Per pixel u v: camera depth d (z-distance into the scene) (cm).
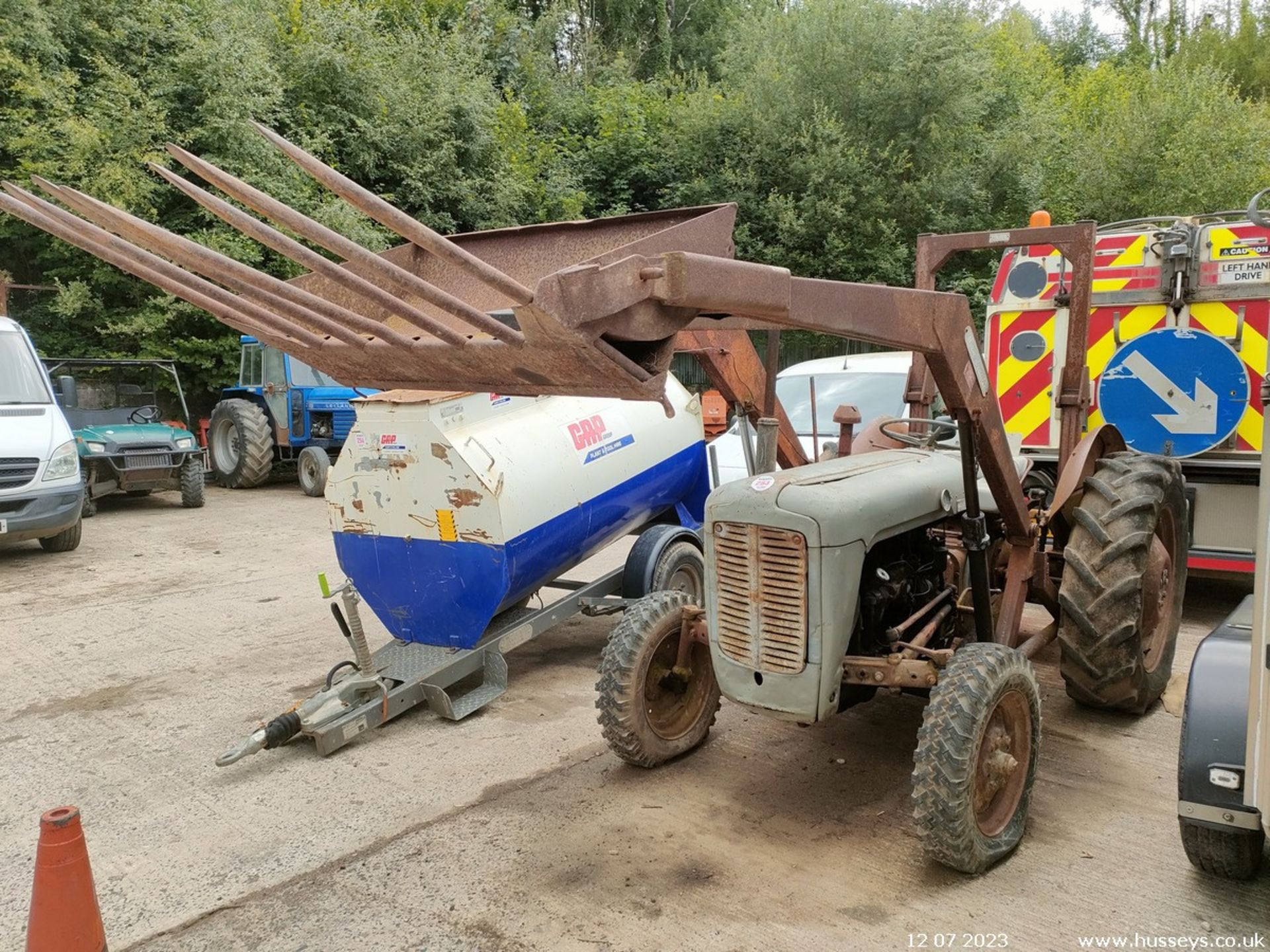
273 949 270
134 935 278
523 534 443
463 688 490
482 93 1736
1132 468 392
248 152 1365
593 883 298
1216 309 552
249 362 1287
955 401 302
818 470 347
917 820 282
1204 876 295
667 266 206
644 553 521
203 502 1109
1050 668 499
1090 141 1794
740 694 324
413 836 334
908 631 347
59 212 225
